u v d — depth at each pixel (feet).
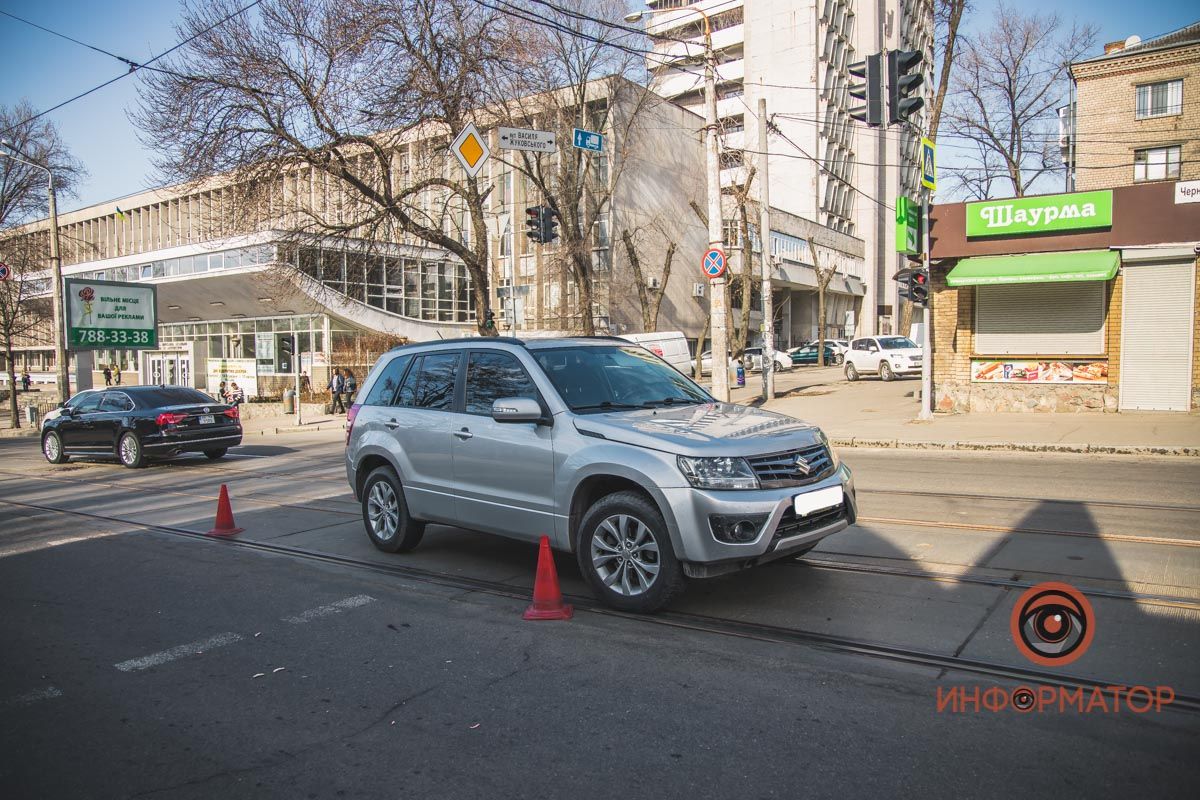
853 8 205.98
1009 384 57.00
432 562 22.53
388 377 24.13
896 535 23.40
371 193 74.49
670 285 142.00
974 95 112.57
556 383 19.10
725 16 203.21
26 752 11.94
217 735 12.33
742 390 92.94
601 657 14.87
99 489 41.06
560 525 18.03
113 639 17.06
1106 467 36.17
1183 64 99.76
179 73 67.67
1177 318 51.31
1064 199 53.11
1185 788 9.80
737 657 14.56
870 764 10.61
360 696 13.57
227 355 133.69
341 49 70.59
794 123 188.75
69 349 96.48
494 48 75.25
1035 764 10.47
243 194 71.15
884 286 217.36
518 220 131.54
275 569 22.57
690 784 10.28
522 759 11.14
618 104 110.52
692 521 15.58
